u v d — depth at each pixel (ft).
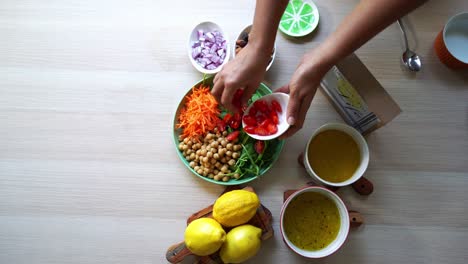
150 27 3.35
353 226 2.97
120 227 2.97
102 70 3.26
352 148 2.92
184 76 3.26
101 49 3.31
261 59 2.55
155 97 3.22
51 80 3.25
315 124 3.15
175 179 3.05
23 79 3.25
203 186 3.03
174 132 3.00
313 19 3.32
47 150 3.11
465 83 3.22
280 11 2.37
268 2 2.33
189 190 3.03
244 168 2.96
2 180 3.05
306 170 3.02
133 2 3.39
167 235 2.95
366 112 2.81
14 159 3.09
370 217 3.00
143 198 3.02
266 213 2.89
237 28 3.33
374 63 3.26
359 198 3.03
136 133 3.14
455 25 3.22
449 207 3.01
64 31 3.34
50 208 3.00
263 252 2.92
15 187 3.04
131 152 3.10
